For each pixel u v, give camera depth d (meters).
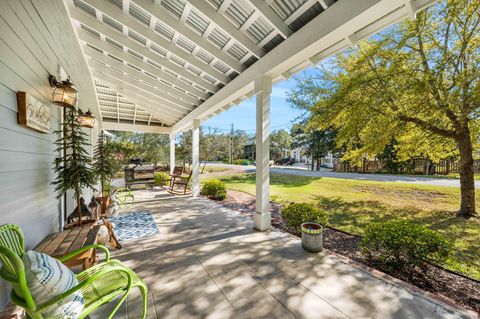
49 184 2.48
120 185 9.19
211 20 2.72
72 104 2.51
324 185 8.81
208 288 2.01
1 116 1.52
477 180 8.80
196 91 5.19
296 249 2.86
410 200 5.94
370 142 4.67
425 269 2.29
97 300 1.28
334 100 4.13
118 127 8.53
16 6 1.74
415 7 1.89
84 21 3.34
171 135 9.34
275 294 1.92
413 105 3.79
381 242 2.40
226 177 12.78
